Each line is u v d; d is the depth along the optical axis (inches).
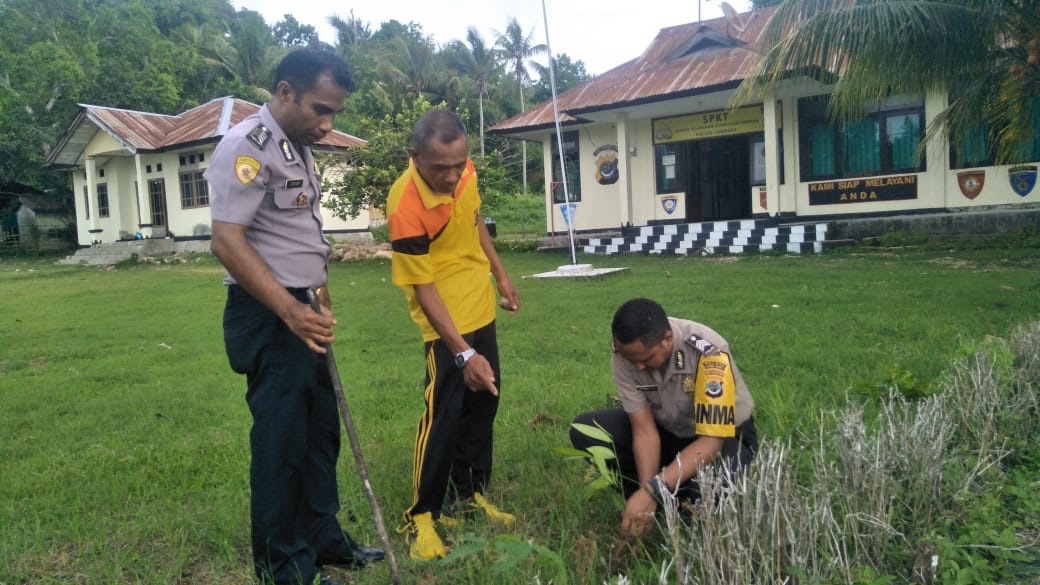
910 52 388.8
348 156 791.1
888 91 444.5
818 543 97.0
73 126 1009.5
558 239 798.5
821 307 331.6
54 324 413.7
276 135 105.0
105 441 189.2
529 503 134.3
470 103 1710.1
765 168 696.4
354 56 1831.9
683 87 687.7
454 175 117.6
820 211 688.4
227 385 248.1
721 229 702.5
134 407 221.1
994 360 156.9
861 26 379.2
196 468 164.1
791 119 690.8
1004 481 127.3
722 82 652.7
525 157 1640.0
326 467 116.5
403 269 121.4
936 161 634.2
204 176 102.8
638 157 784.3
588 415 137.3
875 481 107.7
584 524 122.7
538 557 100.4
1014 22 381.1
